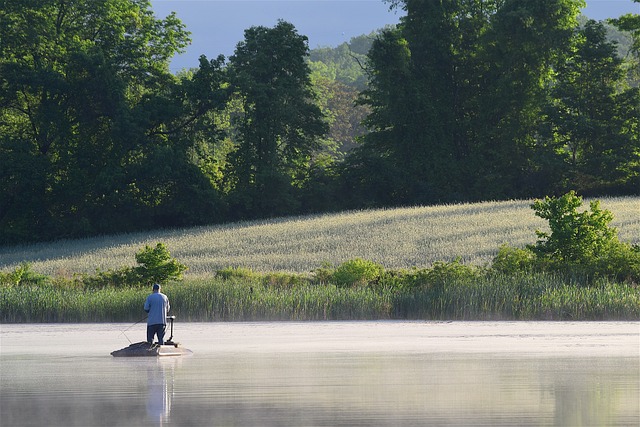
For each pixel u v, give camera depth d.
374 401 45.16
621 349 72.50
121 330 101.88
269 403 45.00
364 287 128.88
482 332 92.38
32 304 116.50
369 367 60.75
